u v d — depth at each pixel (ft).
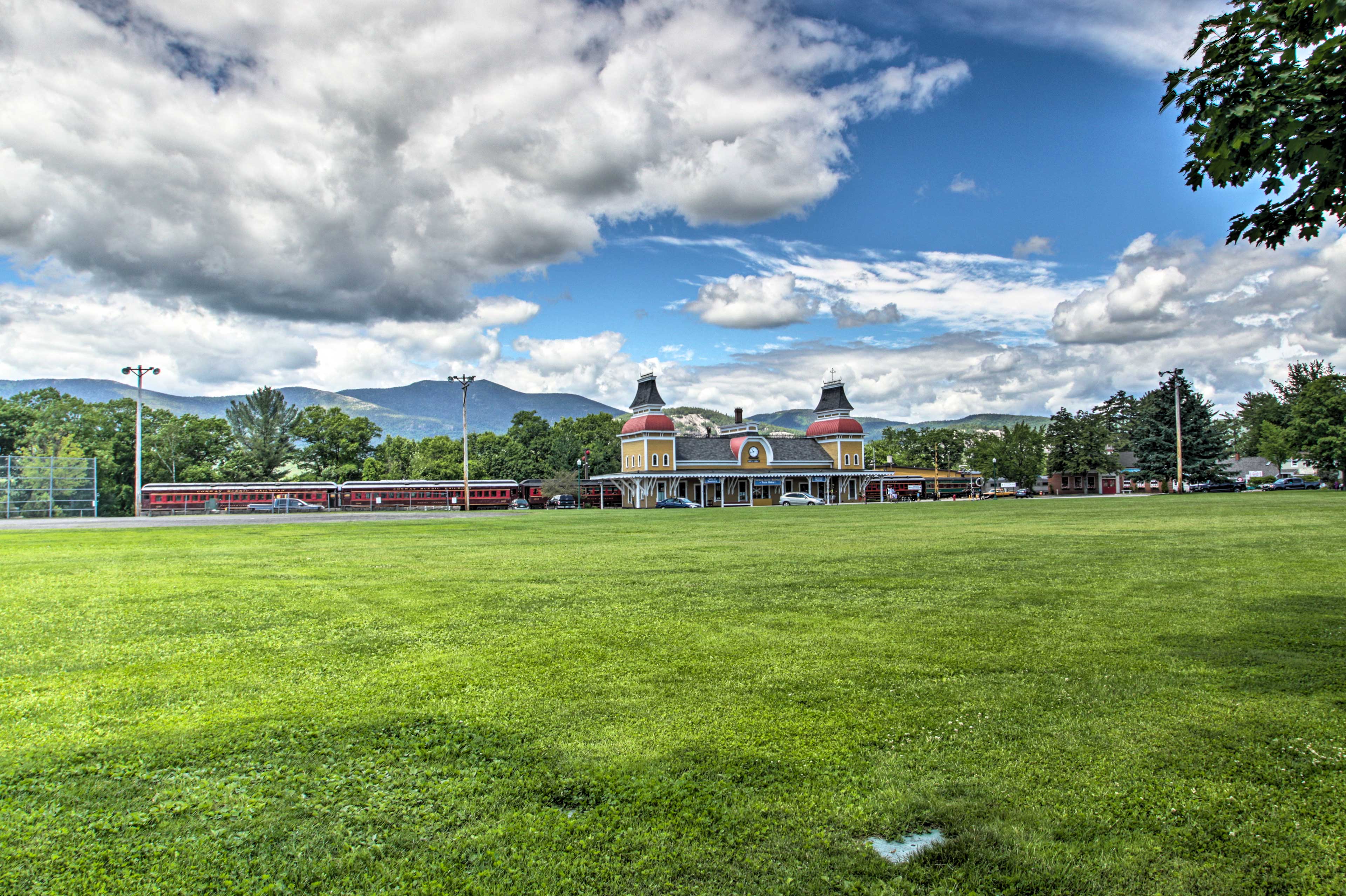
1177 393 261.65
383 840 14.38
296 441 384.47
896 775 16.76
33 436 277.85
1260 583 42.06
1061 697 21.81
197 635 31.63
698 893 12.48
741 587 43.62
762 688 23.13
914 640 29.25
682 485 288.10
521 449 359.87
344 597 41.27
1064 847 13.78
